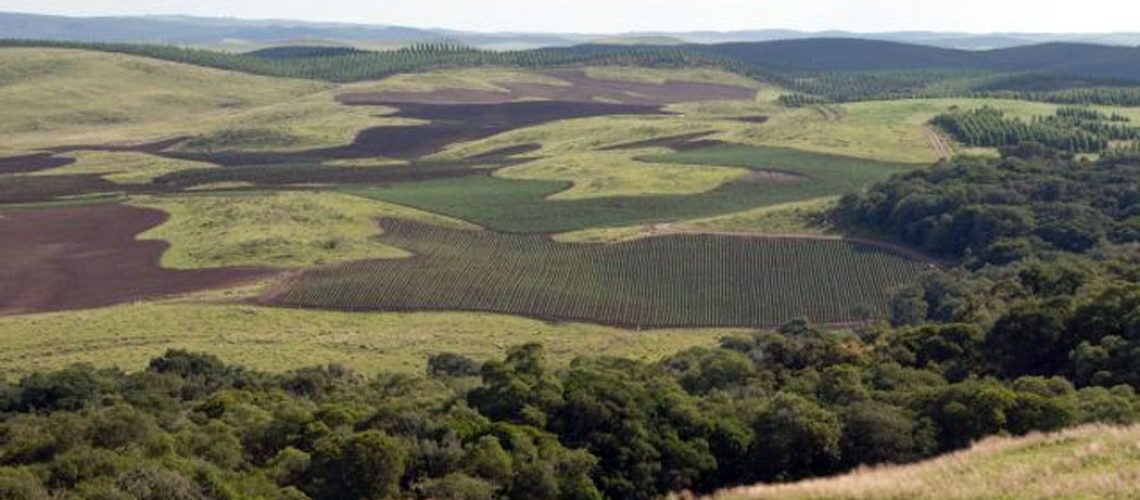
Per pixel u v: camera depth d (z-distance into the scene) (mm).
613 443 62906
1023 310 82312
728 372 83312
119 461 54906
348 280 149000
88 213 198875
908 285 140000
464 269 155875
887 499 45812
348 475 56344
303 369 99812
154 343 118688
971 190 172125
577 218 192375
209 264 160000
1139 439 48031
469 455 58938
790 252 163875
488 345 119812
